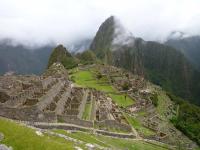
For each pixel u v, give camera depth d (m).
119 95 188.25
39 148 47.75
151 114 169.88
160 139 117.00
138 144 94.00
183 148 126.38
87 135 79.44
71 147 52.38
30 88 97.12
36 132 56.12
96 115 105.44
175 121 185.62
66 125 79.44
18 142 47.78
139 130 114.56
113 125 102.19
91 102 121.50
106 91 191.00
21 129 53.62
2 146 45.06
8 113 70.88
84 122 88.31
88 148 58.78
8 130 50.97
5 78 126.12
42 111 75.81
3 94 77.19
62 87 126.75
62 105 94.75
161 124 156.50
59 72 199.88
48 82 120.19
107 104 134.12
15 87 95.12
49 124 75.19
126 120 120.50
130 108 158.25
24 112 72.31
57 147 49.97
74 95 120.62
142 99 190.88
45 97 86.69
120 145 82.88
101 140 78.94
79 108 95.44
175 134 149.38
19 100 78.75
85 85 193.62
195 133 174.50
